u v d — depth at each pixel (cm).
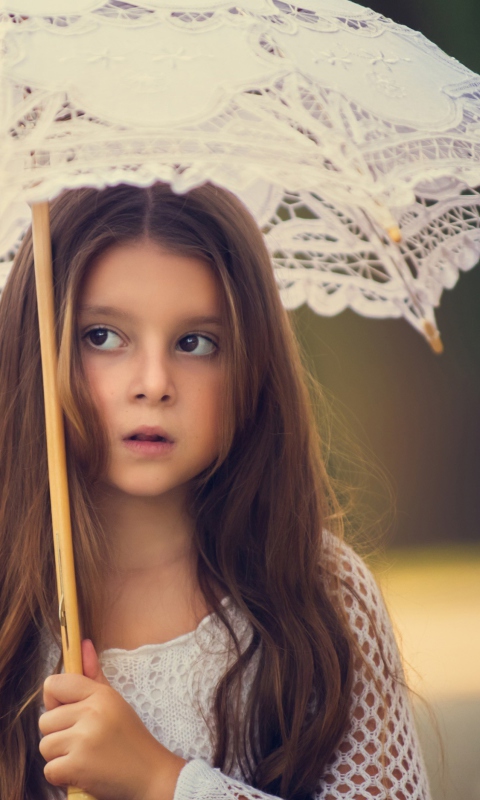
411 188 201
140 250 210
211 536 236
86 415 208
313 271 284
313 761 222
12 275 240
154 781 201
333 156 194
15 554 229
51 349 207
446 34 1152
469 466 1227
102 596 220
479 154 217
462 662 728
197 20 199
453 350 1191
